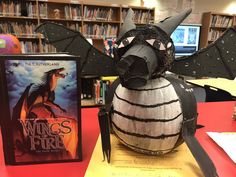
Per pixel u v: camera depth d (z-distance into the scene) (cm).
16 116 30
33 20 218
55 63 29
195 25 257
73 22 233
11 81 29
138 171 31
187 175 30
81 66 31
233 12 329
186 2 296
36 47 219
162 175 30
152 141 30
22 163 32
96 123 47
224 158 35
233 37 29
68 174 31
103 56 33
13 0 204
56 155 33
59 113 31
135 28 28
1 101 30
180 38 250
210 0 310
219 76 31
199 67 31
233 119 52
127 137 31
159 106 29
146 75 26
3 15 203
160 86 29
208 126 48
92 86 136
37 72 29
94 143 39
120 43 29
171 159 34
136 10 246
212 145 39
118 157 34
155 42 27
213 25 295
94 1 251
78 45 34
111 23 246
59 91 30
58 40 35
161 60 28
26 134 31
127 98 30
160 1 285
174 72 32
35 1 210
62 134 32
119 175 30
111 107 33
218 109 58
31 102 30
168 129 29
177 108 29
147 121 29
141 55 25
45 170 31
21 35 212
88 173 30
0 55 28
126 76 26
